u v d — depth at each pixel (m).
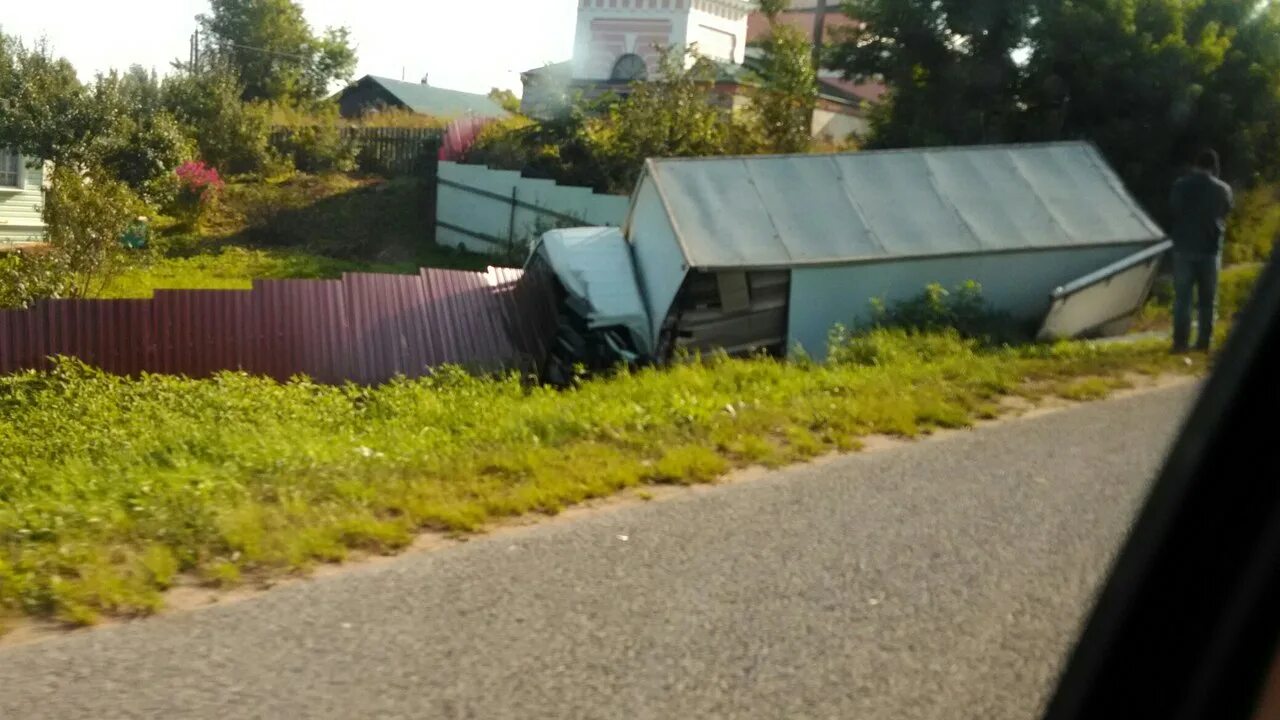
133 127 27.50
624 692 4.33
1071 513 6.11
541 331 12.98
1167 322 12.74
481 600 5.20
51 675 4.55
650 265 13.03
